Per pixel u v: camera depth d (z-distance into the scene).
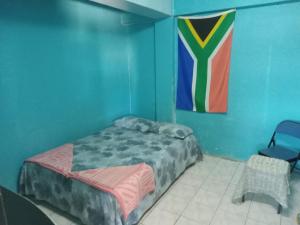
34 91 2.46
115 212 1.83
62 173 2.11
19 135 2.37
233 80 3.06
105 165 2.22
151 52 3.59
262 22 2.75
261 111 2.96
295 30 2.60
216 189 2.59
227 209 2.27
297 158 2.52
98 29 3.17
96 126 3.32
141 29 3.58
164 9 3.04
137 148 2.65
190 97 3.38
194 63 3.25
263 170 2.19
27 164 2.36
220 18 2.95
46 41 2.53
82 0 2.88
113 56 3.48
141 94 3.85
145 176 2.12
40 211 0.75
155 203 2.37
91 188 1.94
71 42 2.82
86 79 3.08
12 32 2.22
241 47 2.92
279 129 2.77
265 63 2.82
